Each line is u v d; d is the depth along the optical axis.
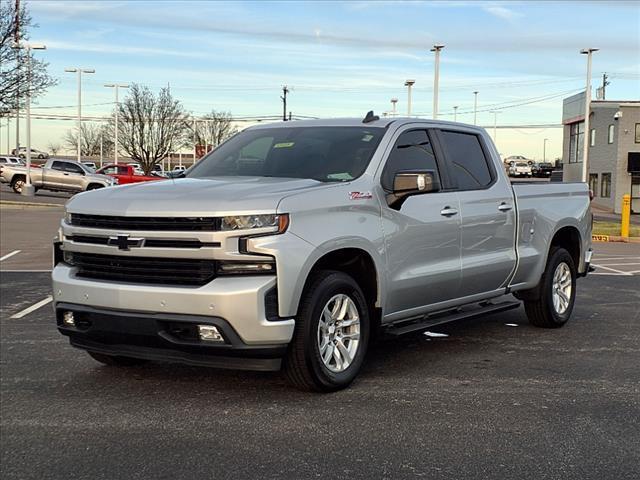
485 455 4.13
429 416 4.80
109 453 4.18
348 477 3.83
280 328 4.71
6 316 8.45
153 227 4.80
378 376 5.80
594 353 6.67
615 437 4.43
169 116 55.94
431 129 6.48
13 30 27.38
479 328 7.86
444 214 6.14
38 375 5.86
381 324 5.69
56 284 5.22
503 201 6.91
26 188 35.84
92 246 5.04
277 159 6.02
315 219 4.99
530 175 64.00
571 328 7.87
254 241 4.65
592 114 47.78
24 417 4.82
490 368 6.09
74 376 5.82
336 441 4.34
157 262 4.82
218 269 4.69
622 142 43.19
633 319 8.39
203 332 4.70
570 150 54.31
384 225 5.57
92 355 5.94
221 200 4.73
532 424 4.66
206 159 6.53
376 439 4.38
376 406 5.01
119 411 4.93
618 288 10.91
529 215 7.29
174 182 5.49
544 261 7.53
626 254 16.67
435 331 7.69
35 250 15.99
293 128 6.45
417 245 5.88
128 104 55.16
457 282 6.34
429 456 4.11
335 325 5.29
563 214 7.80
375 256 5.45
